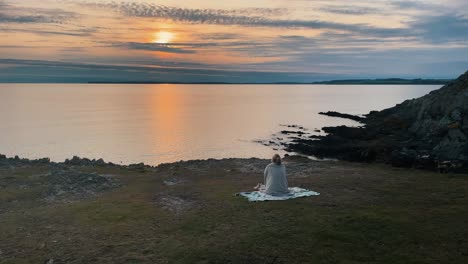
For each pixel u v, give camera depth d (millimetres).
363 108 100625
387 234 9898
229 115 80812
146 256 8773
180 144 42688
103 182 15953
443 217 11094
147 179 17000
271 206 12336
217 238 9758
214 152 37969
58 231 10344
